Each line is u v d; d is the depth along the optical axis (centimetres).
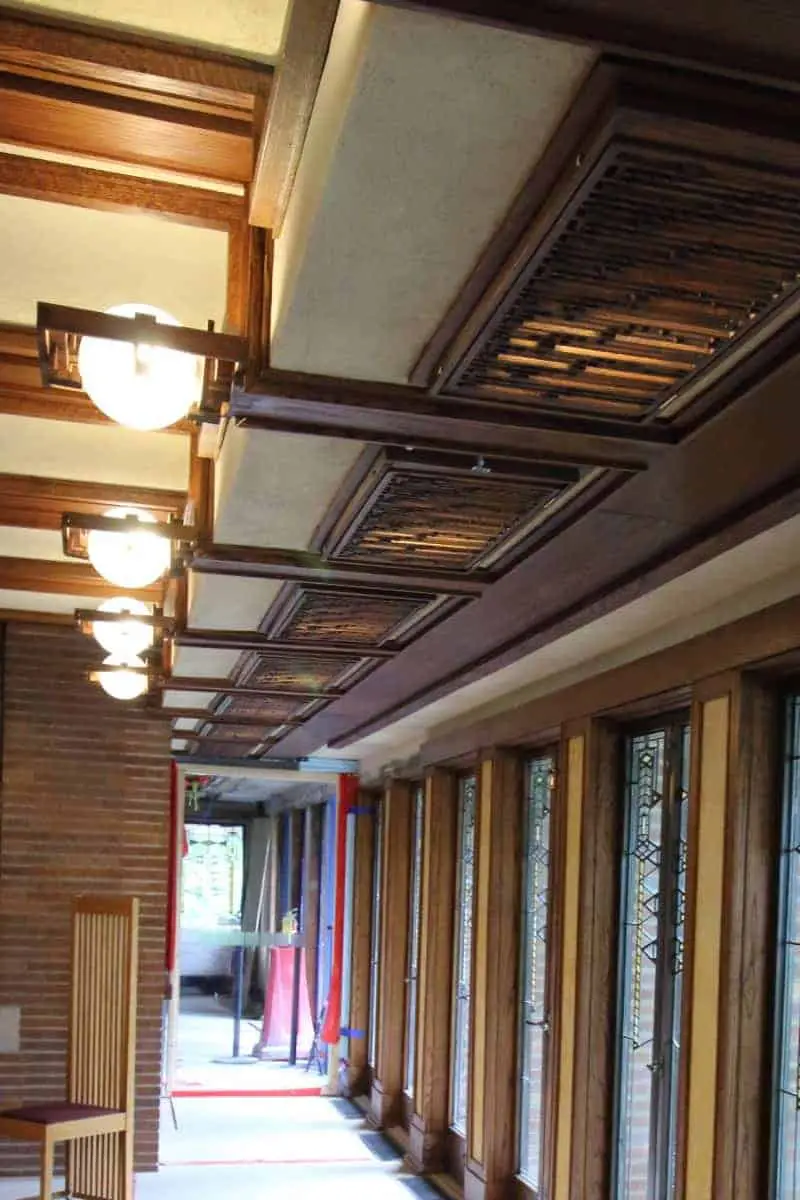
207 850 1308
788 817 310
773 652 297
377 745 723
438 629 366
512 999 514
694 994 328
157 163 196
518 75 111
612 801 419
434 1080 603
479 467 212
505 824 523
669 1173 363
